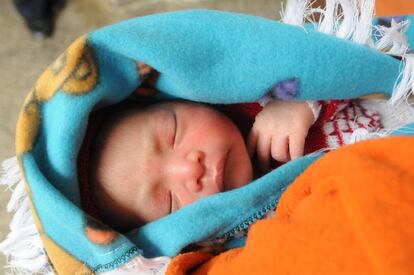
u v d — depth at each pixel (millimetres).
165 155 682
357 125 694
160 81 686
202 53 635
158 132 690
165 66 635
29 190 624
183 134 691
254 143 708
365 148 431
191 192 662
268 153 703
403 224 356
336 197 414
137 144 686
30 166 613
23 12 1283
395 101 684
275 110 689
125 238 615
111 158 684
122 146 688
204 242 649
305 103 682
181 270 572
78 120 622
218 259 547
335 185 416
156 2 1295
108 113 722
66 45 1295
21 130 624
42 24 1294
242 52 638
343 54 630
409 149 409
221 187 659
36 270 729
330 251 386
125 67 650
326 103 696
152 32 628
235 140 694
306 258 398
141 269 615
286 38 632
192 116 702
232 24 636
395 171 386
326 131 702
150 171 673
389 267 340
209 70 645
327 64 632
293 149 676
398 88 670
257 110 725
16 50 1298
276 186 634
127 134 694
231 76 649
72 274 643
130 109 724
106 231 608
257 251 438
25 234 701
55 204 604
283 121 682
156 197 675
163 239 633
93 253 619
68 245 637
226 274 481
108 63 642
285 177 632
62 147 620
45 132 629
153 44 624
